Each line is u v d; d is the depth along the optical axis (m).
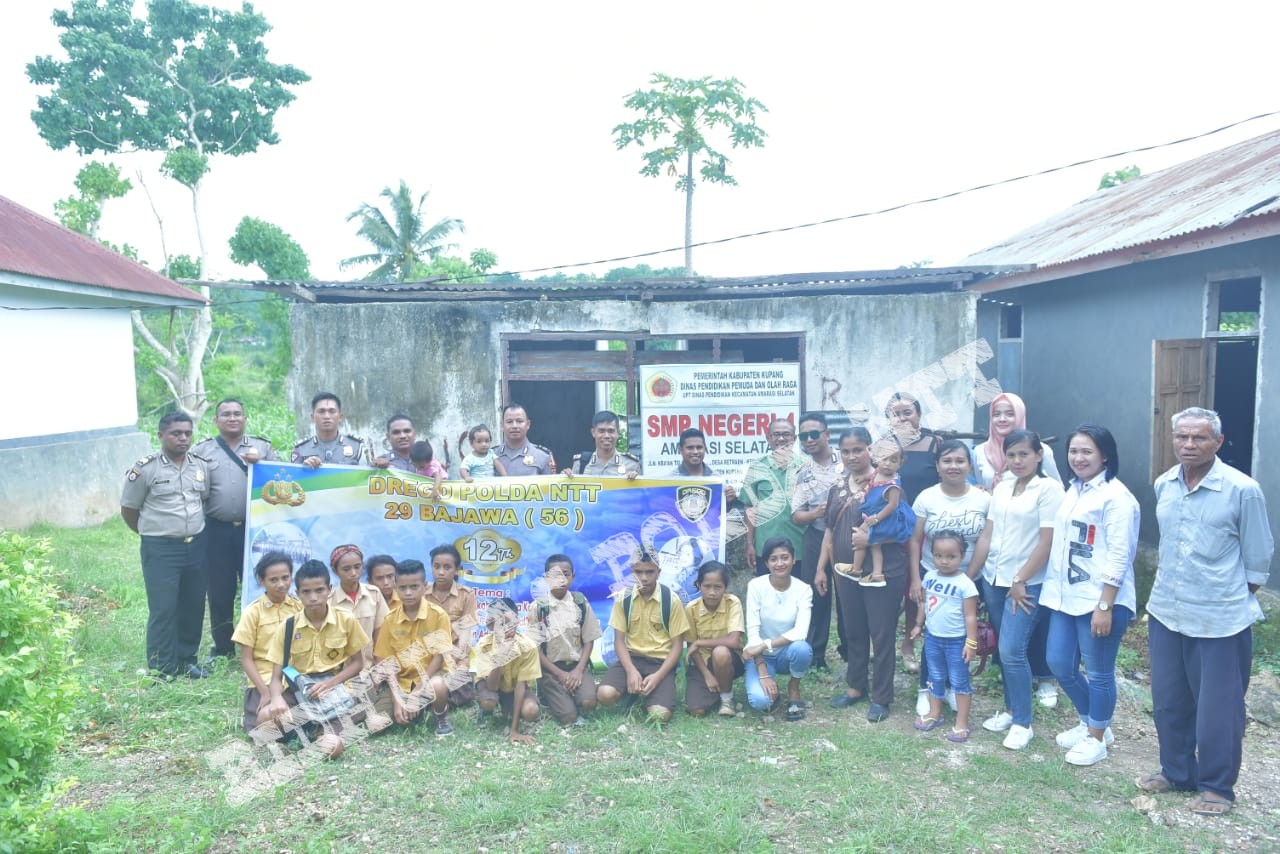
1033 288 10.09
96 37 22.64
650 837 3.45
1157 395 7.05
